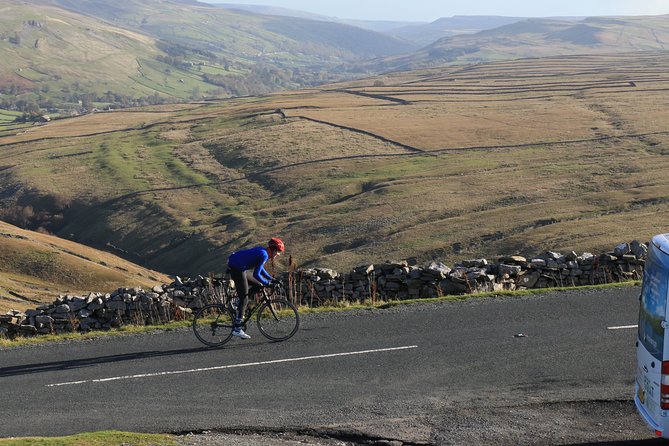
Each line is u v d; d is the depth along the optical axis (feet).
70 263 280.92
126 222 376.07
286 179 387.96
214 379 38.17
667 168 312.71
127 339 46.93
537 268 58.34
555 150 382.01
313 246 278.26
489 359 38.96
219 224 340.39
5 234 306.76
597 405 32.53
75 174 467.93
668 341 25.59
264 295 44.86
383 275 57.52
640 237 208.54
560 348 40.16
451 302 51.39
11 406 35.96
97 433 30.42
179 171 446.19
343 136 477.36
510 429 30.25
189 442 29.73
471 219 266.98
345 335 44.42
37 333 53.36
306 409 33.45
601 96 581.12
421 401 33.78
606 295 50.96
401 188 331.16
